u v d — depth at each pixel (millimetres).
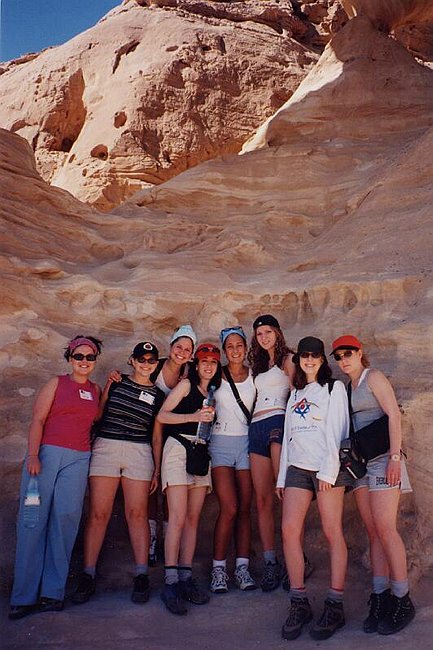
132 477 4820
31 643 4070
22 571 4469
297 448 4445
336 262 6531
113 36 15516
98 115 14492
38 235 6801
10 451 5332
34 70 16109
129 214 7852
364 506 4367
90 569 4734
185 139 13750
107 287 6375
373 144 8562
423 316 5449
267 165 8172
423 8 10984
